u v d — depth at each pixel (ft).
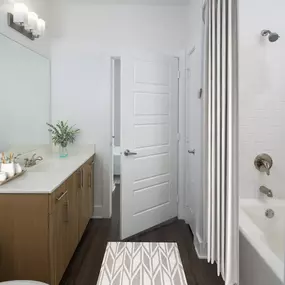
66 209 7.24
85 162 10.03
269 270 4.89
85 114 12.17
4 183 6.40
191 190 11.00
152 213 11.38
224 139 6.03
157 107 11.30
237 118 5.75
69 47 11.98
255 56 7.78
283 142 7.97
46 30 11.39
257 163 7.98
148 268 8.22
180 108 12.11
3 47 7.70
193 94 10.48
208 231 6.96
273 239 7.61
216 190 6.66
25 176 7.24
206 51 7.54
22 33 8.94
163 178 11.78
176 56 11.96
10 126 8.18
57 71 12.00
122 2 11.81
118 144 22.11
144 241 10.12
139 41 12.11
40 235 5.97
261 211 7.71
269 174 7.89
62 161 9.84
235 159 5.80
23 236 5.96
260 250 5.37
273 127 7.94
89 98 12.13
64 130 11.26
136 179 10.68
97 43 12.03
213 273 7.95
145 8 12.05
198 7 9.52
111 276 7.78
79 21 11.96
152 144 11.22
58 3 11.86
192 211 10.76
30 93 9.73
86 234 10.69
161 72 11.34
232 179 5.78
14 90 8.45
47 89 11.60
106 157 12.31
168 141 11.87
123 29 12.07
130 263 8.50
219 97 6.27
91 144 12.24
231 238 5.83
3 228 5.96
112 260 8.67
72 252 8.05
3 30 7.70
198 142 9.53
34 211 5.94
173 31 12.10
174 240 10.21
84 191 9.87
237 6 5.56
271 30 7.70
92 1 11.73
